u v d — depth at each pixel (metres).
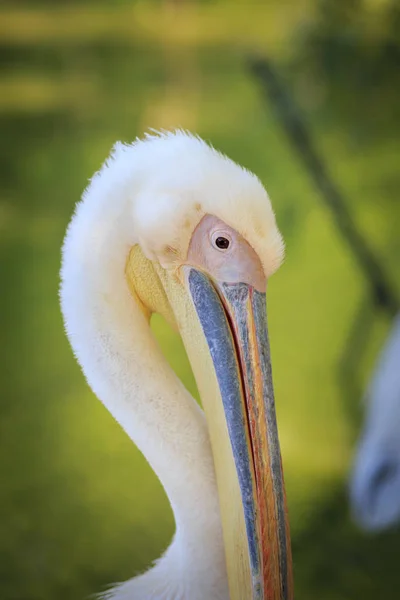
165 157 4.53
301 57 19.72
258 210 4.43
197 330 4.56
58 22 35.72
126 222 4.62
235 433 4.41
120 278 4.71
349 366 11.27
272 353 12.16
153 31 33.06
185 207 4.46
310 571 8.43
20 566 8.64
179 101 23.67
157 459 4.75
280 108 12.45
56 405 11.41
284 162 18.33
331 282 13.73
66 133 22.02
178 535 4.80
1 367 12.33
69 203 17.86
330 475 9.59
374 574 8.36
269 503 4.39
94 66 28.52
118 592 4.88
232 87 24.61
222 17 33.91
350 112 19.38
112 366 4.75
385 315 12.05
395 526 8.60
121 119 22.84
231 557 4.53
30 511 9.44
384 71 18.94
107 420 11.10
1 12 37.69
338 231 13.74
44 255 15.59
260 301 4.50
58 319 13.63
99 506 9.51
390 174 17.42
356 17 18.77
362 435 9.27
